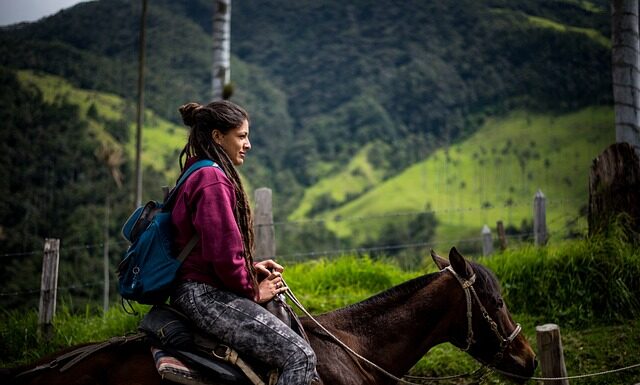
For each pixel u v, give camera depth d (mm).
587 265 7469
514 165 183875
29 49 142500
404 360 3770
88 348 3117
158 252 3111
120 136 113125
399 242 93250
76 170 62375
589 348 6453
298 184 186375
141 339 3193
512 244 9203
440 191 174875
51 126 74875
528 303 7539
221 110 3359
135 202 24484
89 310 8070
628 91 8453
